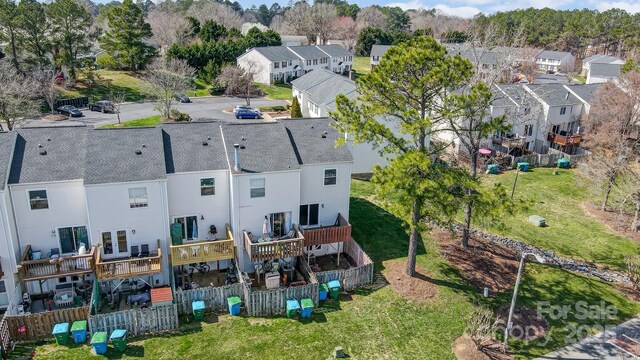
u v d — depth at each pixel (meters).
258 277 28.80
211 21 105.62
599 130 51.28
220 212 29.36
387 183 25.05
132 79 77.88
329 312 25.95
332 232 30.12
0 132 27.64
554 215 40.62
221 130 30.73
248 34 106.12
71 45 69.56
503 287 29.19
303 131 33.12
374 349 23.33
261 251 27.30
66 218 26.41
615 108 49.78
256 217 29.05
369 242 32.81
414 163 24.22
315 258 31.42
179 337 23.42
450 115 25.42
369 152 44.19
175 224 28.34
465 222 32.72
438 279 29.19
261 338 23.56
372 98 26.88
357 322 25.19
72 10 67.62
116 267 25.22
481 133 28.52
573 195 45.06
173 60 73.38
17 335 22.59
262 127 31.72
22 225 25.61
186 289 26.83
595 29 134.62
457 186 27.61
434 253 32.09
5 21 61.34
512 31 113.50
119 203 26.16
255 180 28.16
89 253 25.72
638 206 38.41
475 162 31.86
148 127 30.08
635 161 47.56
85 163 26.39
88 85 71.75
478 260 31.77
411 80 25.58
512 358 23.53
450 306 26.84
